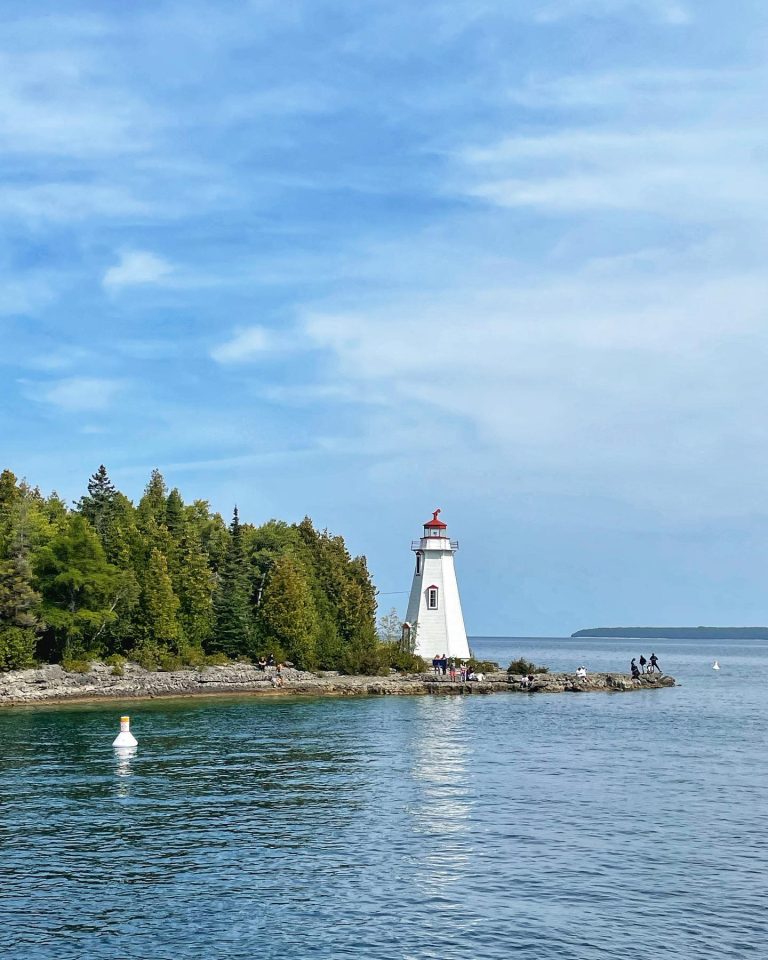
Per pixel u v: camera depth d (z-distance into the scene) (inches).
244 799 1768.0
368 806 1721.2
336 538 5506.9
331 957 1045.2
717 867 1360.7
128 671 3853.3
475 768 2139.5
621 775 2074.3
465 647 4813.0
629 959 1045.8
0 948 1063.6
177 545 4500.5
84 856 1387.8
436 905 1200.8
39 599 3742.6
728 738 2758.4
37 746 2377.0
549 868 1350.9
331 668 4507.9
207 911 1173.7
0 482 4419.3
